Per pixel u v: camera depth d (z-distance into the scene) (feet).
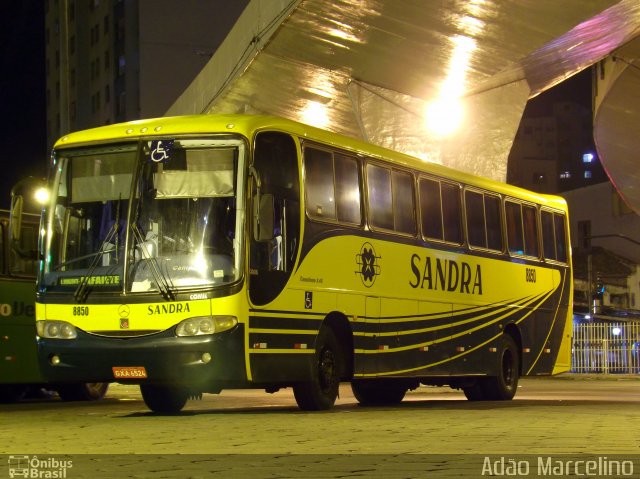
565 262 86.38
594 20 81.46
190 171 52.13
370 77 98.73
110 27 311.06
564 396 92.02
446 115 101.35
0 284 78.43
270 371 52.08
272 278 52.42
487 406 67.77
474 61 91.50
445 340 68.85
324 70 98.12
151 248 51.72
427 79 97.25
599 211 306.55
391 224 63.57
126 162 53.21
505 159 102.37
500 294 75.92
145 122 54.19
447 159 101.04
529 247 80.94
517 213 79.71
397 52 90.58
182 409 64.75
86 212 53.47
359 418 50.19
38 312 53.62
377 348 61.26
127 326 51.39
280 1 84.69
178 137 52.60
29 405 76.54
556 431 41.16
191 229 51.39
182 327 50.52
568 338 86.28
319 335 56.29
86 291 52.39
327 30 87.20
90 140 54.19
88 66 332.60
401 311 63.77
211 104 119.03
